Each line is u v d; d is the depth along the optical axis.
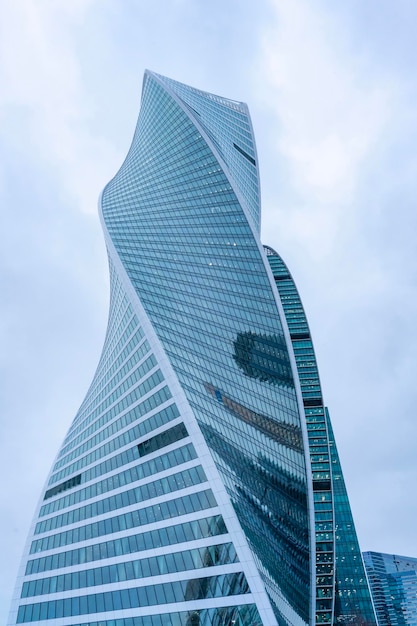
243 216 142.25
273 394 119.62
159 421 91.19
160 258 132.38
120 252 130.38
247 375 114.81
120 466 94.50
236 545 71.81
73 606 86.88
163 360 95.56
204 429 87.38
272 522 95.50
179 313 113.69
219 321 119.50
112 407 106.69
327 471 143.25
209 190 155.38
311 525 116.69
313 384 158.88
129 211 163.25
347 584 162.88
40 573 97.69
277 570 87.12
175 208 161.00
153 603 76.31
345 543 169.25
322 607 126.56
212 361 108.12
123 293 119.81
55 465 116.56
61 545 97.38
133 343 108.31
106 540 88.31
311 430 150.25
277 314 132.75
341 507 175.38
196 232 147.50
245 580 69.12
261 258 136.50
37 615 91.94
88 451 106.25
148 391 96.75
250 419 106.62
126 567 82.38
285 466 112.38
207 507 76.88
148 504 85.06
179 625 72.31
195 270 130.50
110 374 118.19
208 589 71.94
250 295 131.00
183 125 182.50
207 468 79.69
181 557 76.44
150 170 191.62
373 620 156.88
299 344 170.00
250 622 66.62
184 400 88.50
